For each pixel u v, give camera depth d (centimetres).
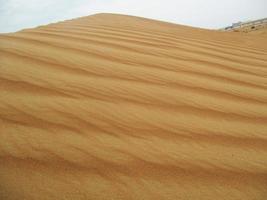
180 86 307
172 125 224
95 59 366
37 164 161
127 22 837
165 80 321
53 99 242
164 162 176
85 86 276
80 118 217
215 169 175
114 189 150
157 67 366
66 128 202
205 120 237
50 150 175
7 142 178
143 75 328
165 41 559
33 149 174
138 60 388
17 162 161
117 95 266
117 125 215
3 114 209
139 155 181
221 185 162
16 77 276
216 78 351
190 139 206
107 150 183
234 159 186
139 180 158
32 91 252
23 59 333
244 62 459
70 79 289
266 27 1791
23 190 142
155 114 239
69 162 167
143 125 219
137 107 247
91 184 152
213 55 483
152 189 153
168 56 432
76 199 140
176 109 252
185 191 155
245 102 282
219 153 192
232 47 600
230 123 235
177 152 188
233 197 155
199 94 291
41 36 484
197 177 166
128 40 521
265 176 173
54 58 348
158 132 211
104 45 454
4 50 362
